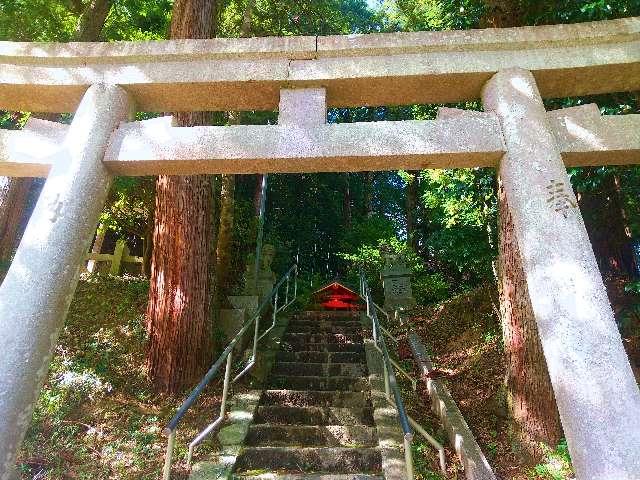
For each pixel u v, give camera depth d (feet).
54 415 13.44
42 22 22.91
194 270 17.12
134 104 10.33
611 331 7.21
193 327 16.63
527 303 13.92
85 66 10.14
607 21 9.79
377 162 9.18
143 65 10.09
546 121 9.07
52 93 10.33
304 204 56.59
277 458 12.55
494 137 9.07
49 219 8.38
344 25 32.99
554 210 8.16
